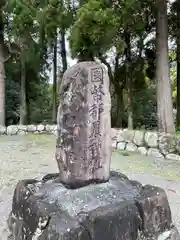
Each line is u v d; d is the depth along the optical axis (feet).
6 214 10.50
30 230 7.54
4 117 32.12
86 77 7.95
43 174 15.89
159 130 24.06
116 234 7.10
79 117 7.98
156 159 20.03
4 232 9.05
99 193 7.86
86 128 7.95
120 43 22.25
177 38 27.94
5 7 27.50
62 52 34.63
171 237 8.07
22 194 8.64
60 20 20.92
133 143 22.79
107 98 8.19
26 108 35.22
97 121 8.05
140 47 29.27
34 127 31.19
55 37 25.04
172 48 29.48
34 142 26.12
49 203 7.76
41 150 22.66
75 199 7.64
